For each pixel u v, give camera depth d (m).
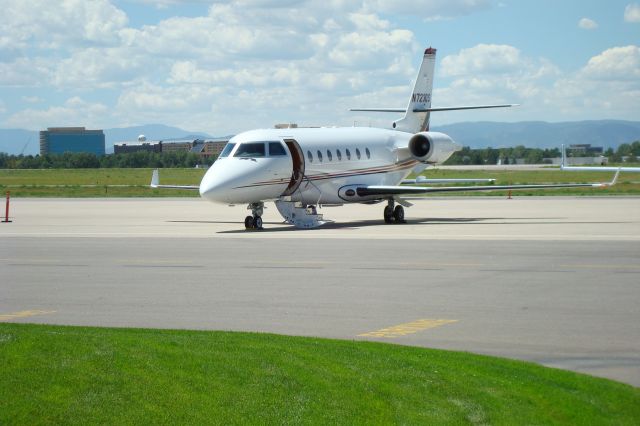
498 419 9.26
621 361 11.73
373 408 9.33
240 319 14.89
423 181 42.44
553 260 22.70
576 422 9.29
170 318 15.05
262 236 31.80
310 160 38.03
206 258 24.14
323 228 36.44
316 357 11.02
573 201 58.03
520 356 12.05
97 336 11.72
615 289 17.69
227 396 9.43
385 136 43.56
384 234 32.09
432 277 19.72
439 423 9.09
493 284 18.55
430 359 11.38
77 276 20.66
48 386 9.45
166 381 9.73
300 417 9.02
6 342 10.98
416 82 46.56
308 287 18.44
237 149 35.84
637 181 100.75
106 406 9.04
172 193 82.69
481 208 50.78
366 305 16.14
